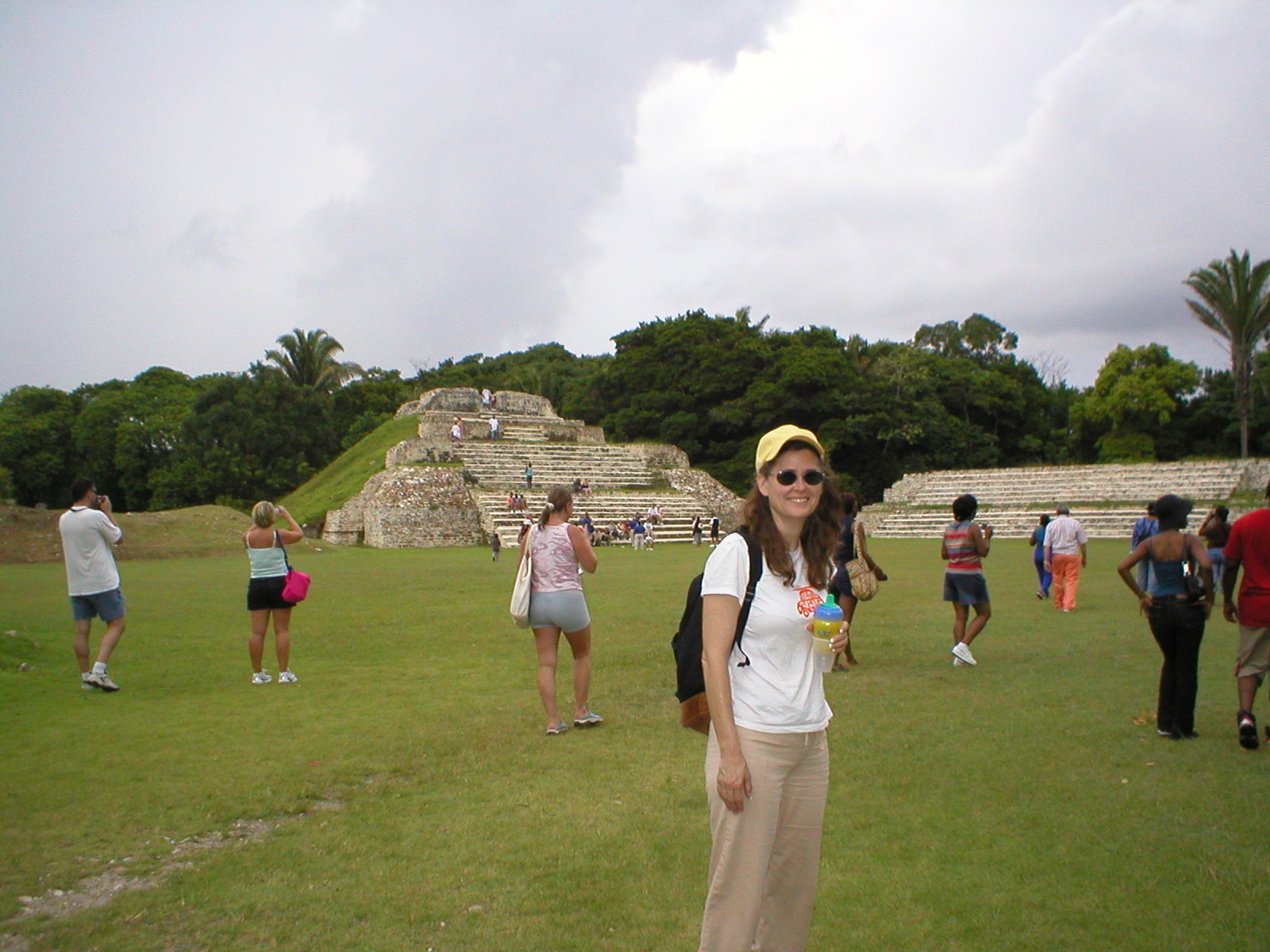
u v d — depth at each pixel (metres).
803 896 3.29
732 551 3.25
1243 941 3.80
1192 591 6.77
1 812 5.36
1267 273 48.84
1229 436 57.19
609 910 4.15
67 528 8.79
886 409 56.84
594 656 10.73
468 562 27.12
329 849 4.86
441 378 87.50
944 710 7.90
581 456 48.84
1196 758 6.39
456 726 7.47
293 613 14.70
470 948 3.80
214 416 55.31
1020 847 4.84
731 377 60.56
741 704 3.17
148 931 3.93
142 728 7.34
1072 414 64.56
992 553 29.80
